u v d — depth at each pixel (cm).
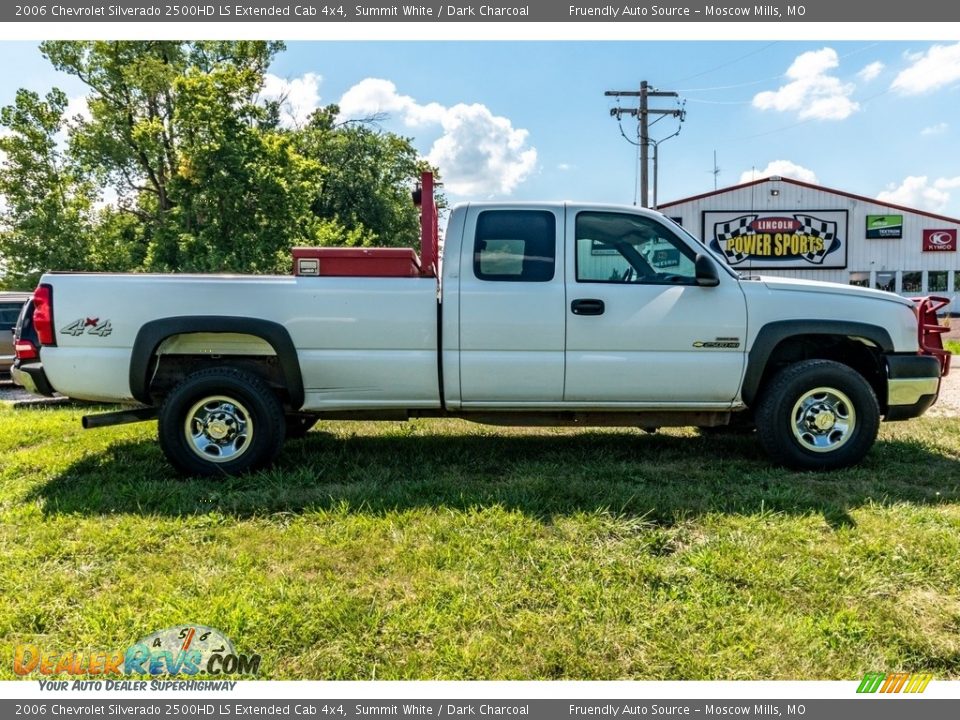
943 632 246
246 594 274
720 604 266
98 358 434
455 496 387
